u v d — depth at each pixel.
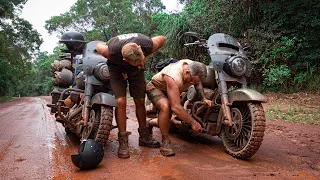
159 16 16.62
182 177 3.02
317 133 5.52
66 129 5.48
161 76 4.03
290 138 5.08
